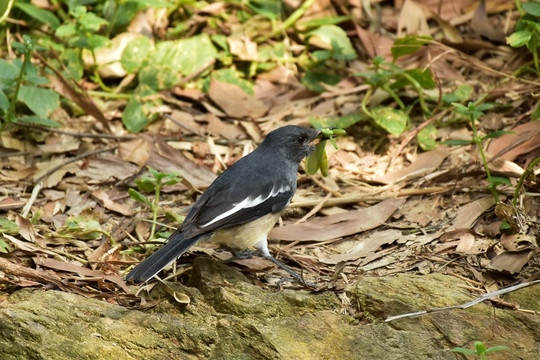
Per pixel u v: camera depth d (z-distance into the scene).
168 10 14.02
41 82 11.06
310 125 12.20
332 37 13.51
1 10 12.07
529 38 10.13
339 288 8.59
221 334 7.82
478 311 8.05
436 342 7.75
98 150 11.73
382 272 9.01
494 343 7.71
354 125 12.20
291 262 9.48
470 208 9.96
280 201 9.26
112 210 10.52
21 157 11.60
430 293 8.30
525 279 8.59
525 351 7.61
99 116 12.02
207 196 9.04
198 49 13.38
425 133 11.51
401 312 8.05
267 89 13.23
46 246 9.57
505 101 11.98
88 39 12.38
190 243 8.53
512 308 8.14
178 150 11.58
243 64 13.60
